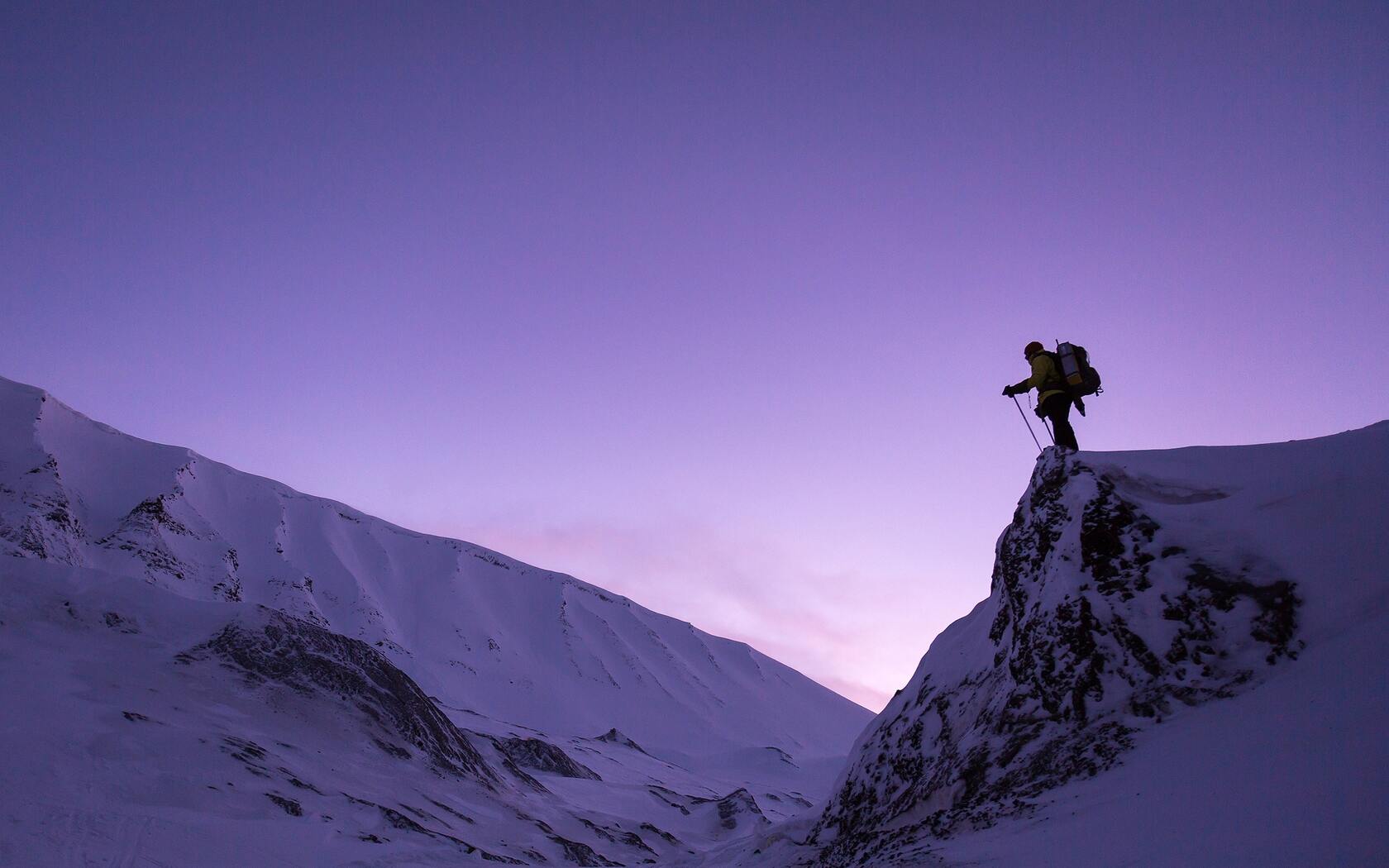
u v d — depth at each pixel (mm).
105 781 27703
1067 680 11719
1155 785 8906
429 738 52344
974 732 13266
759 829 20453
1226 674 10320
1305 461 12078
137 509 191125
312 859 27125
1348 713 7996
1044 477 14281
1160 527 12109
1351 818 6223
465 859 33531
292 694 46500
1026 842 9227
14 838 21703
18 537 151250
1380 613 9438
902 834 12766
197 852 24156
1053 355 14773
